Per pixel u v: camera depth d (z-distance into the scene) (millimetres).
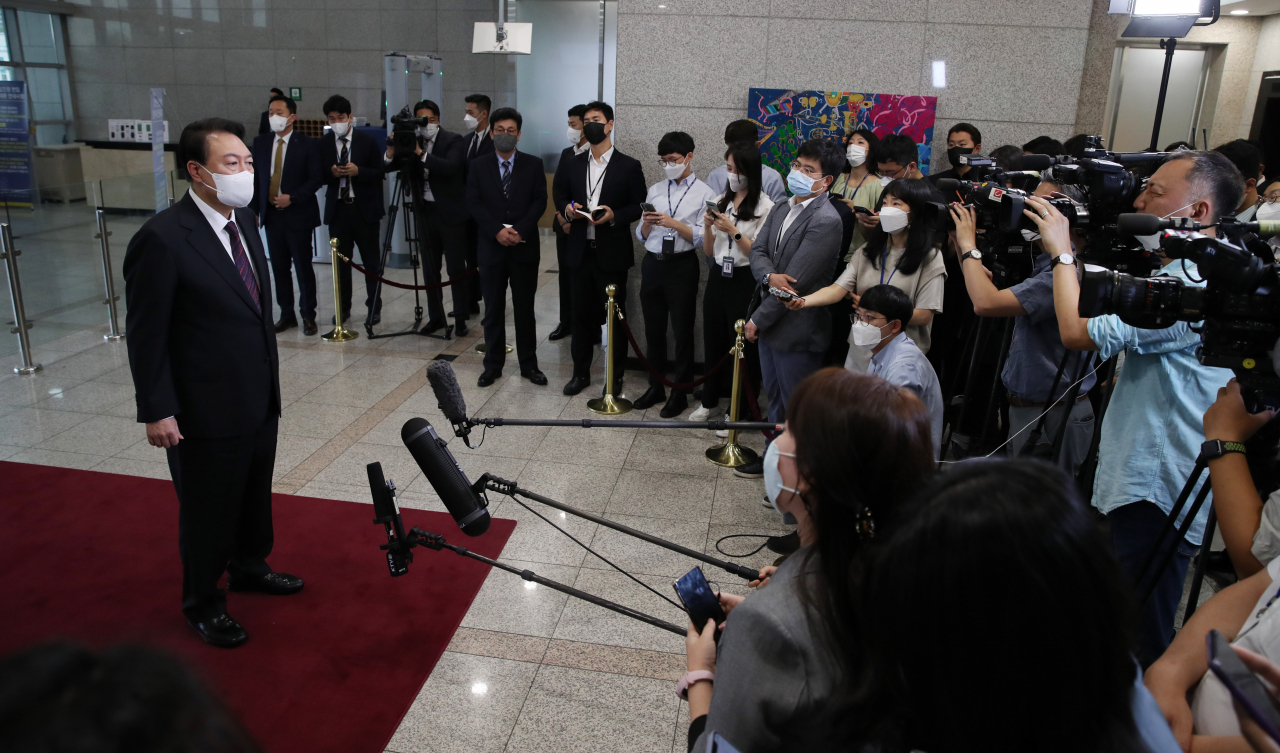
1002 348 3553
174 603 3359
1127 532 2443
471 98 6723
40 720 517
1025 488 979
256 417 3064
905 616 996
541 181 5824
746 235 4895
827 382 1272
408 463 4684
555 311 8055
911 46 5609
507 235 5652
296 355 6488
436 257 7227
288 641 3146
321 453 4766
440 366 2801
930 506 1008
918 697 1021
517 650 3145
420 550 3785
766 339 4383
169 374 2871
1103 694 959
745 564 3773
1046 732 963
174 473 3078
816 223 4242
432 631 3232
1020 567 932
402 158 6730
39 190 6328
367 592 3473
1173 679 1398
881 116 5637
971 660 958
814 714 1168
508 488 2752
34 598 3357
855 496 1201
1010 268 3201
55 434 4910
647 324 5672
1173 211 2328
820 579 1227
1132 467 2398
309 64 11945
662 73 5828
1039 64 5566
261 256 3135
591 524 4078
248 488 3305
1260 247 1771
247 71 12125
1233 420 1794
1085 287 1884
